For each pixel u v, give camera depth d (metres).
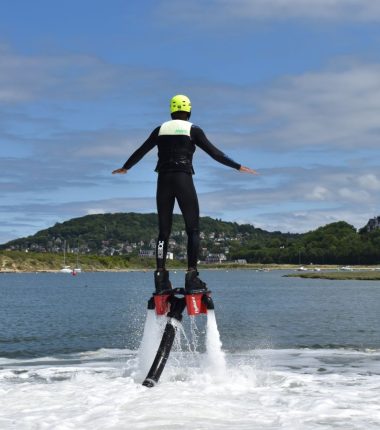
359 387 7.96
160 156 8.54
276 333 21.16
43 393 7.06
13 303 49.84
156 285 8.38
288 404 6.45
